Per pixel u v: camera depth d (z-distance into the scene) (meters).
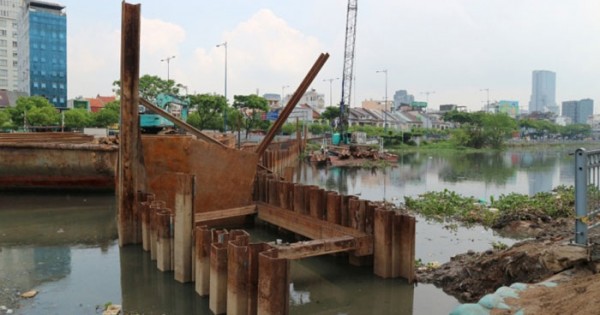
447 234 18.06
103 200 25.23
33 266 13.99
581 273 7.73
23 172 26.03
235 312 9.26
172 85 65.00
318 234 14.32
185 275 12.30
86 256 15.01
